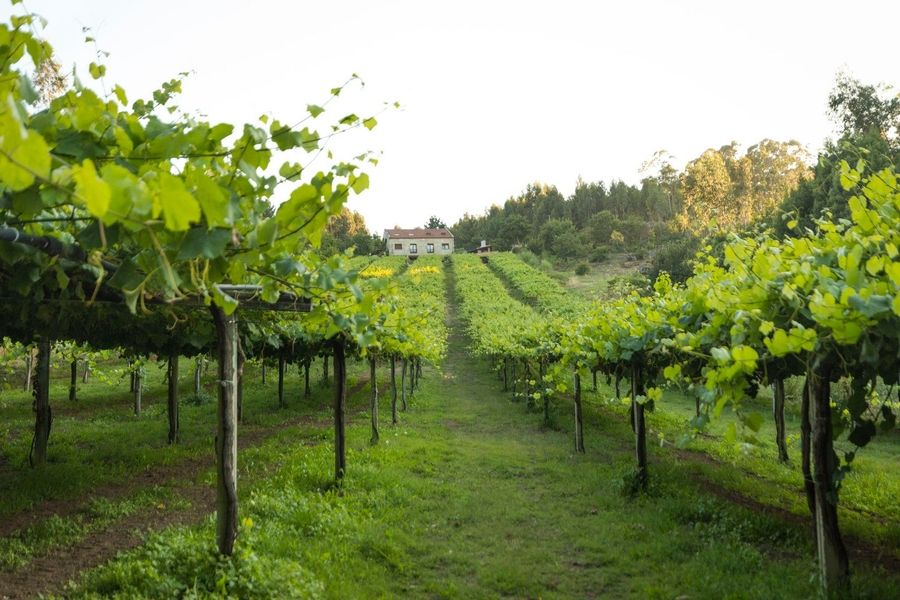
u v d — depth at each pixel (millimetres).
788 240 4531
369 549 5723
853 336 3078
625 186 94312
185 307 5371
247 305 4750
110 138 1945
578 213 92562
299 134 2277
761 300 3705
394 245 78125
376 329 7289
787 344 3133
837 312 3023
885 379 3895
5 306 5477
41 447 8688
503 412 16156
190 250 1747
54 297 4188
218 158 2219
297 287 3018
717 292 3857
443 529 6586
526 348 14758
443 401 18141
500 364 20594
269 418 14344
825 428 4621
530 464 9969
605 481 8594
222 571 4363
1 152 1018
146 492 7445
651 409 7602
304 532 5973
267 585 4355
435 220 121375
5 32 1824
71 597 4246
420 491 7914
